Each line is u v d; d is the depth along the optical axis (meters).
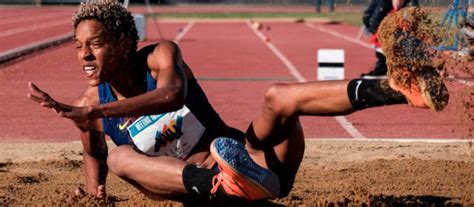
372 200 4.61
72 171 5.86
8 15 31.42
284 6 44.12
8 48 16.95
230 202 3.85
